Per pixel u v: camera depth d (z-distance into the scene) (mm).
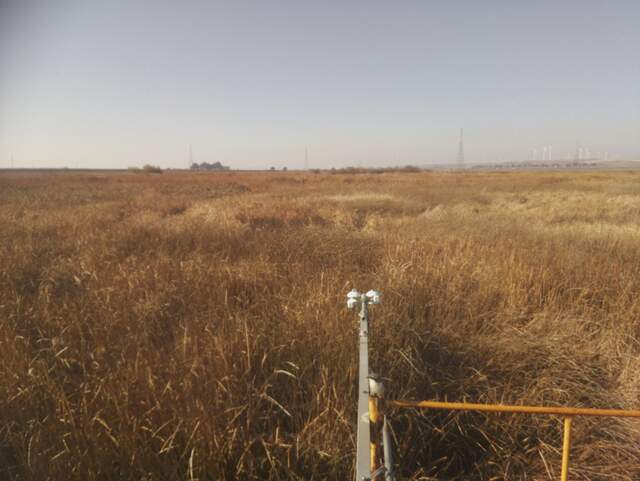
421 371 2773
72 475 1974
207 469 2025
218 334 2941
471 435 2443
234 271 4801
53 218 9641
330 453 2143
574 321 3711
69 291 4676
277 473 2025
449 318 3535
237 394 2410
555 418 2480
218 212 10305
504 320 3746
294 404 2426
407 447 2312
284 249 6105
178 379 2477
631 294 4316
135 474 2014
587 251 6125
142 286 4395
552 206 13234
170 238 6828
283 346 2787
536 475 2219
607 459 2311
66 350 3078
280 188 24734
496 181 31531
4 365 2738
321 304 3395
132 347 3008
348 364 2637
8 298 4262
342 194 19453
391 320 3213
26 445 2244
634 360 3250
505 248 5918
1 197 17078
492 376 2891
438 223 9062
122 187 25750
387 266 4961
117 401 2289
